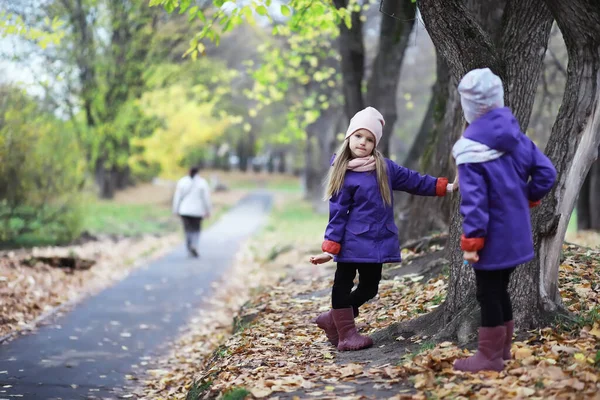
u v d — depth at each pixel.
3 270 10.57
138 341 7.81
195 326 8.77
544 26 4.97
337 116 28.52
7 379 5.96
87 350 7.21
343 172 4.78
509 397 3.59
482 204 3.74
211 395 4.62
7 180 14.31
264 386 4.34
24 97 14.24
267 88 17.58
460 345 4.59
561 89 15.14
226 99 32.06
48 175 15.05
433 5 4.84
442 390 3.79
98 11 22.50
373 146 4.82
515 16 5.02
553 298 4.79
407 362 4.36
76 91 22.23
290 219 29.03
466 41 4.87
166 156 29.53
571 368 3.88
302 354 5.22
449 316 4.97
